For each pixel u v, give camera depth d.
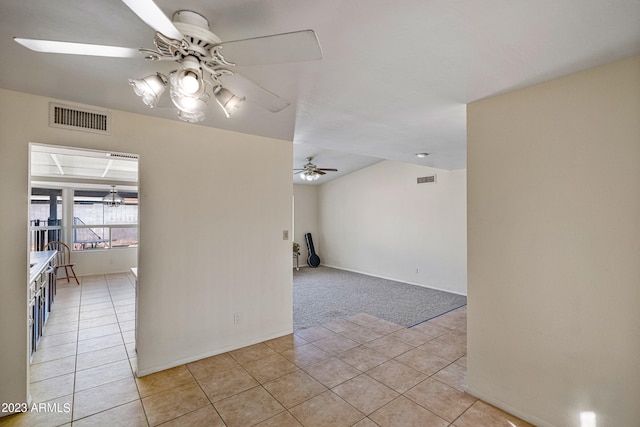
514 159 2.05
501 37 1.43
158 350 2.65
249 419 2.04
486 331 2.21
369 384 2.46
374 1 1.18
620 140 1.65
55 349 3.09
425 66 1.72
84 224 6.68
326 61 1.66
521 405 2.03
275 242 3.40
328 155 5.94
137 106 2.35
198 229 2.85
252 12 1.25
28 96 2.09
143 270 2.57
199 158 2.86
